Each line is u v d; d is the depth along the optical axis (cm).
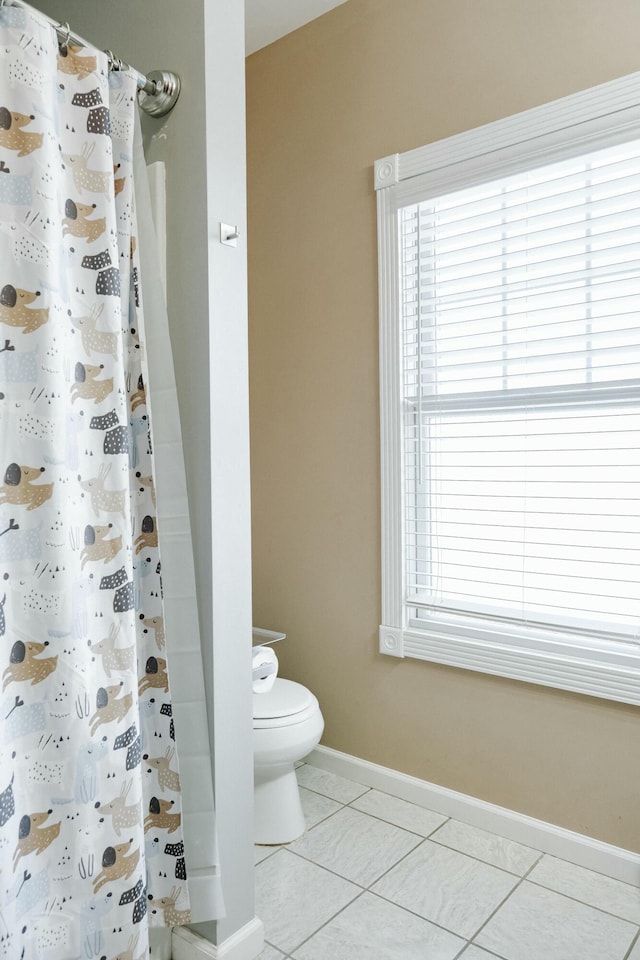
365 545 249
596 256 196
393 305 235
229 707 159
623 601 198
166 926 150
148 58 158
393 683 244
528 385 214
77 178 130
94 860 128
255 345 282
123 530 135
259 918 172
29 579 120
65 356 124
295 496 270
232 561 159
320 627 265
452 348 231
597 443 201
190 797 154
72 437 128
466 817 225
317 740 219
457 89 220
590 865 199
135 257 145
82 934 127
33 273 118
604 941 169
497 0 210
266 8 248
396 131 235
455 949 167
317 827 223
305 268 263
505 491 220
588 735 200
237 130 157
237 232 158
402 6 231
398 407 235
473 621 229
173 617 153
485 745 222
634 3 186
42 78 119
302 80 261
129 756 135
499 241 214
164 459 151
